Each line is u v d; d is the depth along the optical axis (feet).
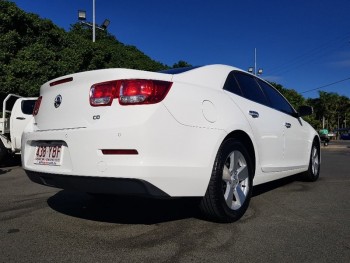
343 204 14.07
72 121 10.35
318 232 10.44
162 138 9.29
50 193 16.47
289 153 16.37
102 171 9.18
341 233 10.37
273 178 14.93
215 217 11.02
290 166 16.51
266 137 13.83
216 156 10.73
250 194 12.26
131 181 8.97
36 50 49.75
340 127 280.92
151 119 9.12
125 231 10.46
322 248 9.18
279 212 12.71
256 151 12.98
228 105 11.84
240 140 12.57
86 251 8.93
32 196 15.81
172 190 9.52
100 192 9.75
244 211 11.89
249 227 10.85
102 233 10.30
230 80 13.06
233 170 11.51
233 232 10.35
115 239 9.78
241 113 12.34
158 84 9.59
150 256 8.61
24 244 9.45
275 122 14.89
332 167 28.35
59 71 51.26
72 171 9.79
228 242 9.54
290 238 9.89
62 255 8.69
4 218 12.00
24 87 46.03
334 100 246.88
